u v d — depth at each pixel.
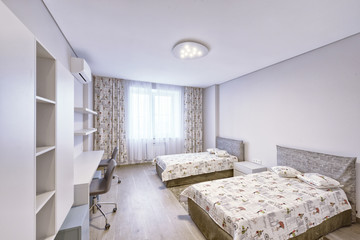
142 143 4.66
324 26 1.83
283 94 2.91
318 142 2.39
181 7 1.54
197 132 5.32
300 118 2.63
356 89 2.01
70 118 1.39
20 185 0.71
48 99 1.08
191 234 1.88
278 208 1.58
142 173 3.98
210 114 5.04
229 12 1.61
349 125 2.07
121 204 2.53
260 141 3.40
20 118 0.72
